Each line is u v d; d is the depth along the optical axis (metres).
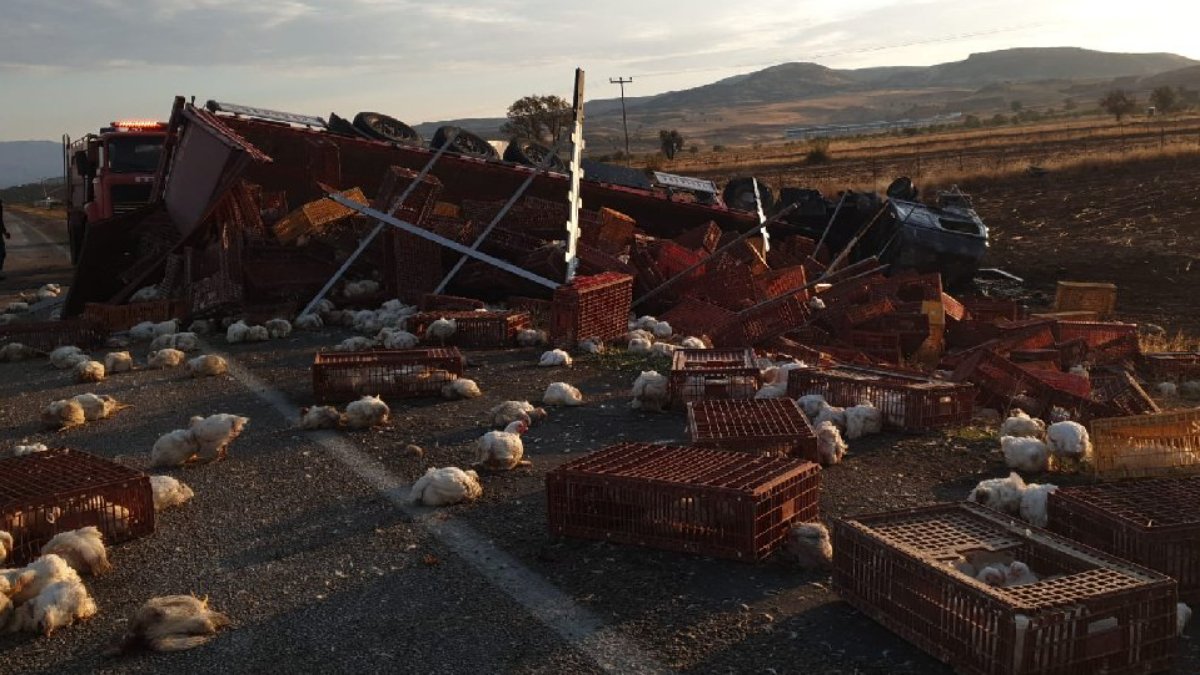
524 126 100.75
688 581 5.24
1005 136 81.31
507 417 8.69
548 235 17.00
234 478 7.39
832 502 6.51
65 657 4.66
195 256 15.84
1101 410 8.91
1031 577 4.43
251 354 12.80
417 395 9.92
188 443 7.79
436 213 18.09
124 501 6.13
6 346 13.25
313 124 20.59
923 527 5.05
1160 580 4.18
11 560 5.67
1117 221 29.41
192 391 10.64
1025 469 7.11
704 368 9.35
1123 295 19.38
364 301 15.88
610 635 4.66
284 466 7.65
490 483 7.07
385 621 4.91
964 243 18.92
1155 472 6.73
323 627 4.86
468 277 15.72
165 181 17.67
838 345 13.00
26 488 6.05
